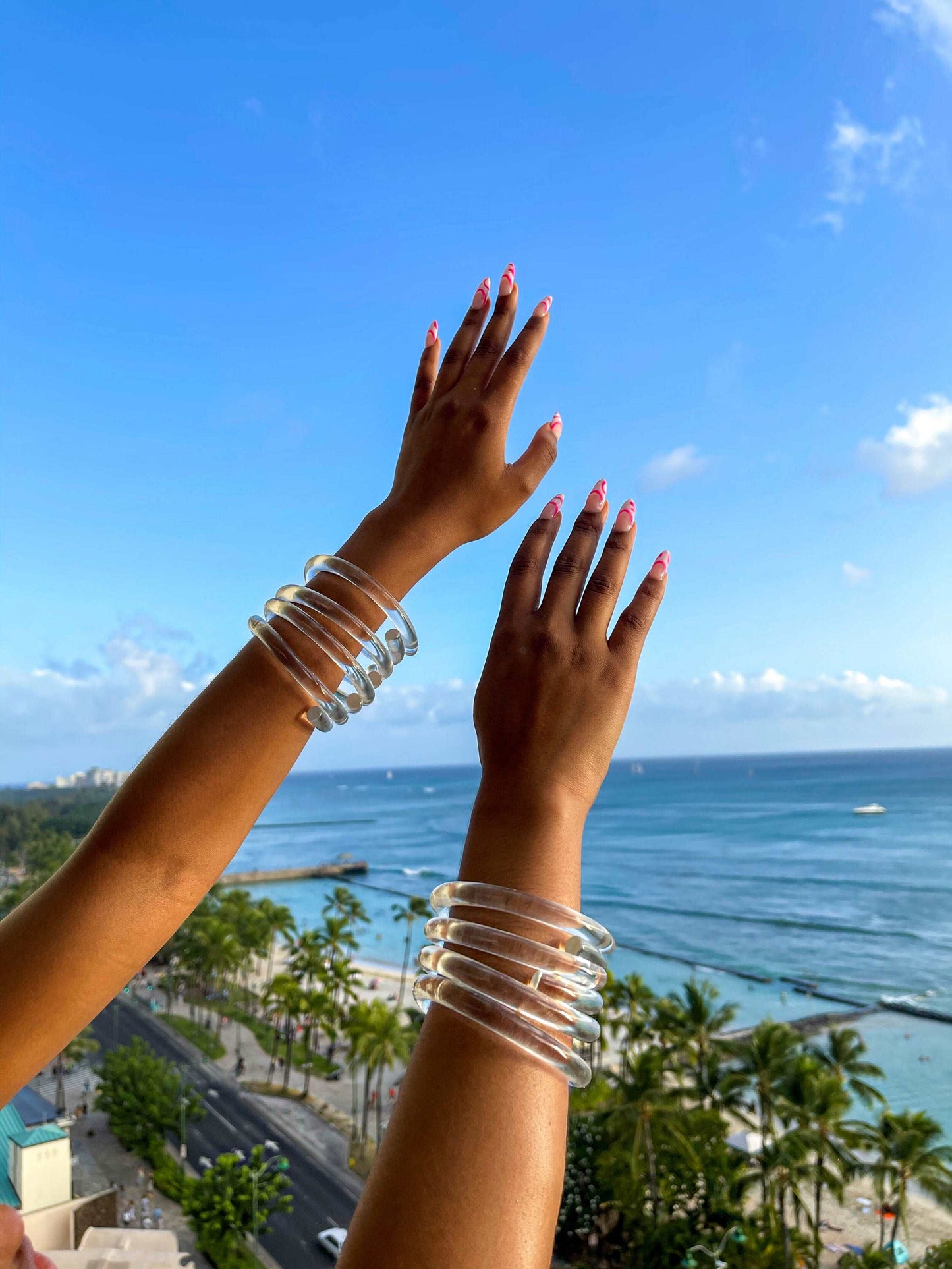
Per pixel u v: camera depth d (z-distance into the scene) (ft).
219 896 238.07
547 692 3.27
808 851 427.33
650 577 3.52
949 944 274.57
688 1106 123.13
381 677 3.33
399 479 3.75
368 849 549.13
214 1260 103.81
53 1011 2.81
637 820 563.89
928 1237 119.85
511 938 2.73
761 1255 94.79
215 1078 171.42
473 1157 2.36
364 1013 145.18
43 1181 81.46
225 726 3.13
